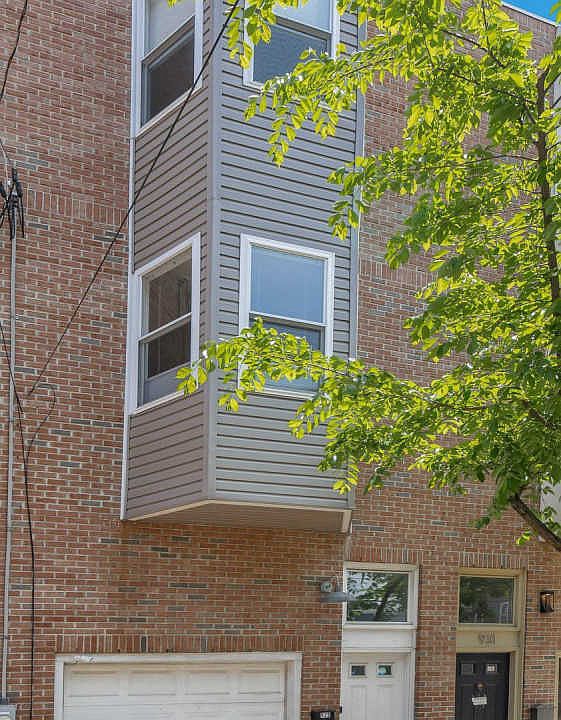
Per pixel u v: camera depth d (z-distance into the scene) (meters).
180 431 11.91
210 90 12.10
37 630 11.87
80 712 12.18
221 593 13.02
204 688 12.95
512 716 15.33
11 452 11.99
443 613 14.62
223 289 11.81
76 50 13.10
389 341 14.53
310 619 13.59
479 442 9.45
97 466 12.52
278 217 12.35
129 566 12.50
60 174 12.80
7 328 12.20
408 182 9.66
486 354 9.88
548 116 9.23
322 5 13.12
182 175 12.44
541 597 15.59
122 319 12.95
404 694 14.43
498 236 10.58
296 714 13.32
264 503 11.71
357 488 14.04
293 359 9.83
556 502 15.37
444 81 9.28
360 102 13.20
